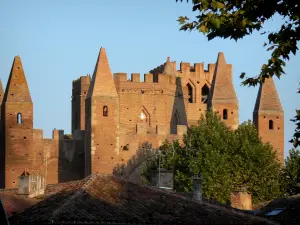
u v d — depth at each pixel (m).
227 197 142.50
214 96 190.25
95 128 176.25
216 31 54.38
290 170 152.50
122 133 181.75
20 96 177.50
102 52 180.00
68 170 181.38
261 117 187.50
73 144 182.25
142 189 71.38
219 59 192.88
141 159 180.50
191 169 150.88
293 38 55.06
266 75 56.38
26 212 65.50
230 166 155.62
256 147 158.12
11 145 176.12
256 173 155.50
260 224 69.88
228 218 69.50
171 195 71.12
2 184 176.00
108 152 176.75
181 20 54.38
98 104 176.88
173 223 66.75
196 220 68.06
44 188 85.25
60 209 64.19
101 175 72.12
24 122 177.12
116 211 66.31
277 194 151.25
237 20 54.09
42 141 179.38
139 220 65.69
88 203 66.31
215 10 54.19
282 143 187.88
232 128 189.12
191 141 163.12
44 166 179.12
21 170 176.38
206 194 147.50
